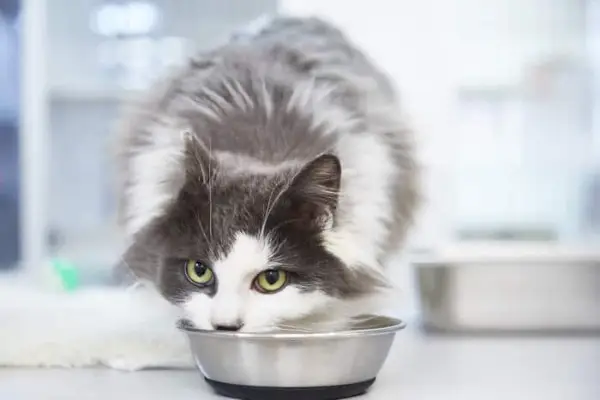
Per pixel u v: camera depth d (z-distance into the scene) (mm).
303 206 1216
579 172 2895
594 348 1676
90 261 2777
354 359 1120
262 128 1490
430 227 2662
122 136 1751
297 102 1554
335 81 1695
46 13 2781
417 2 2680
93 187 2852
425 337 1845
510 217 2879
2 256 2869
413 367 1441
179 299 1234
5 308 1893
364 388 1184
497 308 1869
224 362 1116
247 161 1393
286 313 1175
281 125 1500
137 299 1526
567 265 1835
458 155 2807
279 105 1544
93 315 1697
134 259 1397
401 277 1859
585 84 2873
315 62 1733
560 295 1850
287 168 1324
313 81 1645
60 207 2875
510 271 1854
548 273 1845
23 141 2811
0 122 2844
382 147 1619
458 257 1854
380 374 1365
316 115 1533
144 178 1476
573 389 1237
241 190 1245
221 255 1179
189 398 1160
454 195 2783
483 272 1859
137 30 2826
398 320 1273
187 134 1295
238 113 1521
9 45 2814
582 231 2889
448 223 2736
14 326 1529
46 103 2822
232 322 1130
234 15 2828
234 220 1202
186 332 1207
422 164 1900
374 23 2682
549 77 2863
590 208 2891
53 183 2879
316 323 1224
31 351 1432
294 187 1214
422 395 1186
